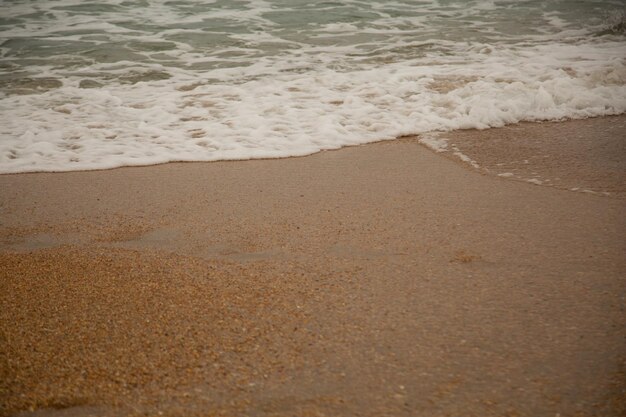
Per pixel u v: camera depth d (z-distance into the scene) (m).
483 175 4.43
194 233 3.66
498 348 2.47
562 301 2.80
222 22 9.63
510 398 2.18
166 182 4.50
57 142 5.31
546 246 3.35
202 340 2.55
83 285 3.03
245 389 2.25
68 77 7.16
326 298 2.87
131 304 2.83
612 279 2.98
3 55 8.08
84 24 9.64
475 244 3.40
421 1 11.00
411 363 2.39
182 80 6.99
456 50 8.02
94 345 2.52
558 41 8.41
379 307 2.79
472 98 5.98
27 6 10.77
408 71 7.08
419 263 3.20
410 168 4.62
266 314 2.74
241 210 3.97
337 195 4.16
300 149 5.06
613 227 3.55
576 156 4.73
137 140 5.34
